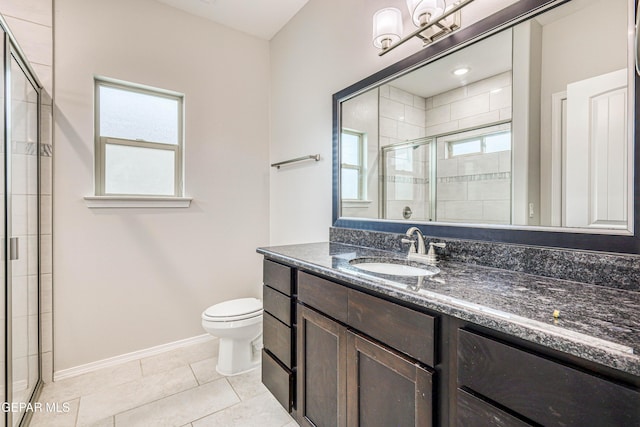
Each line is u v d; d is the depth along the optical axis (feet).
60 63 6.08
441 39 4.50
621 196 2.95
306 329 4.37
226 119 8.19
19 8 5.69
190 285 7.74
